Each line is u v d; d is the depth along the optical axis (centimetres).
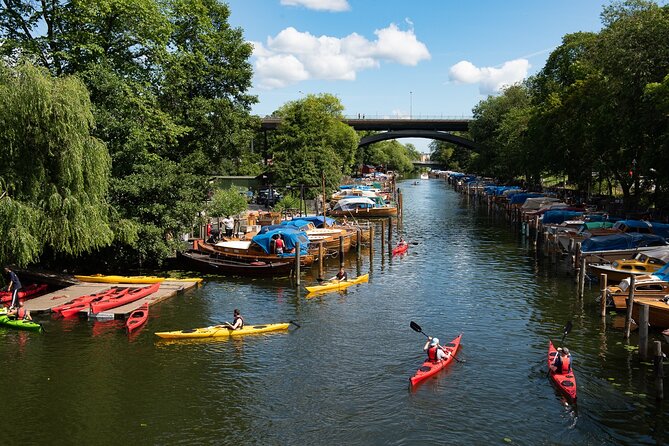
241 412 1980
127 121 3728
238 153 5894
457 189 14125
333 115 11438
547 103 7900
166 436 1823
